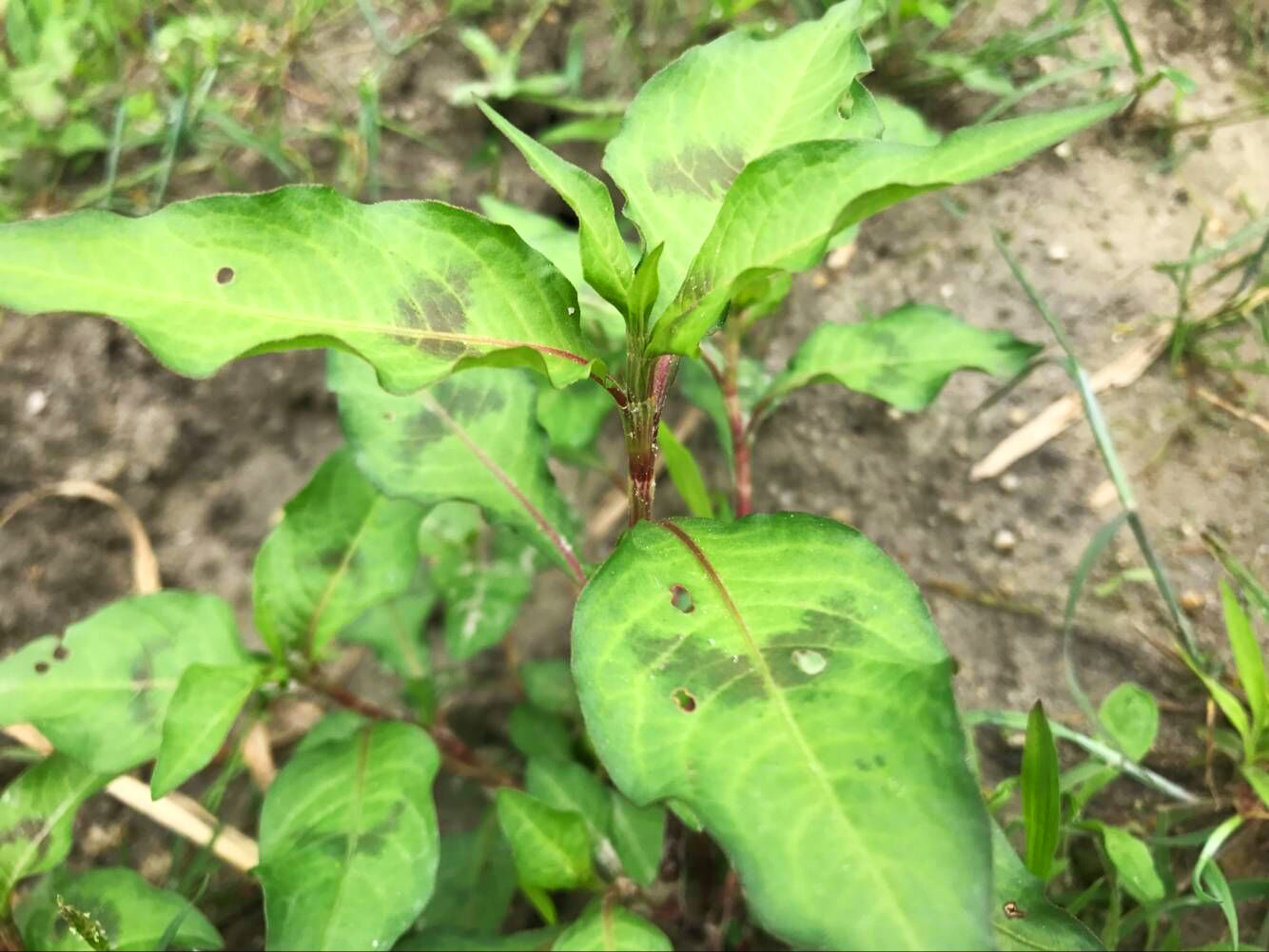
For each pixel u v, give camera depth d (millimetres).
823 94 141
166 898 172
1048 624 213
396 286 118
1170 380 224
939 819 90
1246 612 201
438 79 297
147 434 263
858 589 109
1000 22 268
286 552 183
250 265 113
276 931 148
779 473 249
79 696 167
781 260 115
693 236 135
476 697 255
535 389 182
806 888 88
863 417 243
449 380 182
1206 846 169
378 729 176
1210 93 248
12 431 255
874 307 250
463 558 231
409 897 152
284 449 273
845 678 101
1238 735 191
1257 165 240
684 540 116
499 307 121
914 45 266
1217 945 167
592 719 100
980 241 247
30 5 282
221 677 167
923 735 95
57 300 105
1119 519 176
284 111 292
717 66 142
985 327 238
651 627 107
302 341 104
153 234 110
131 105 275
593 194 124
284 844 161
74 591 250
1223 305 220
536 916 221
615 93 288
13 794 173
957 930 85
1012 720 183
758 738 97
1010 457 227
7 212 268
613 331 179
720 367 211
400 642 221
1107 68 249
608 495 268
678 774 95
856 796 92
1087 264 238
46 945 171
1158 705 201
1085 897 173
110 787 214
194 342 108
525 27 299
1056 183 247
